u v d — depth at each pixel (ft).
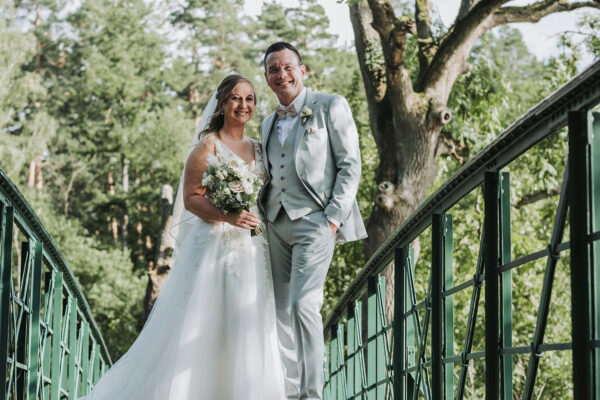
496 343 10.09
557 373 45.47
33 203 95.71
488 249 10.21
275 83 15.10
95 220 123.44
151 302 48.08
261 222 15.03
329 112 14.98
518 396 46.19
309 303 14.37
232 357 14.32
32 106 130.72
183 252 14.98
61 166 126.00
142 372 14.53
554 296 48.11
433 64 38.06
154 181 118.21
